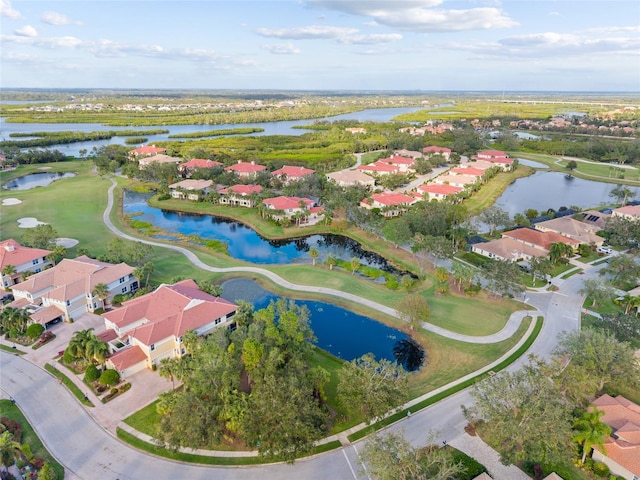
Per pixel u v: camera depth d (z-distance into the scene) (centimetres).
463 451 5081
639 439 4856
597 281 8812
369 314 8475
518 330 7819
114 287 8581
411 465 4219
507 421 4750
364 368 5672
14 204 14738
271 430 4894
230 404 5138
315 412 5153
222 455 5081
